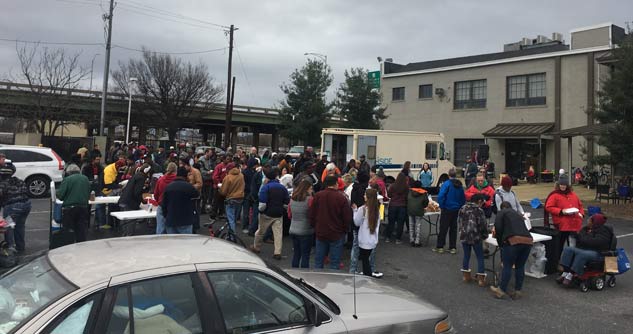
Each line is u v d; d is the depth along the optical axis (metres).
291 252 9.23
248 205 11.09
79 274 2.81
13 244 8.09
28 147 16.23
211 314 2.93
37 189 16.17
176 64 40.03
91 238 9.38
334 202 7.02
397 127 37.44
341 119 33.78
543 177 27.98
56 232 7.56
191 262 3.05
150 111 40.34
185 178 8.02
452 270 8.37
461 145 33.81
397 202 10.45
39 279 2.87
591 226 7.48
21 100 30.94
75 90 35.47
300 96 33.31
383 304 3.83
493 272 7.46
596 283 7.32
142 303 2.79
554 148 28.64
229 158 12.05
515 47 37.16
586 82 27.52
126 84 39.25
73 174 7.80
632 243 11.28
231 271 3.12
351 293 4.02
